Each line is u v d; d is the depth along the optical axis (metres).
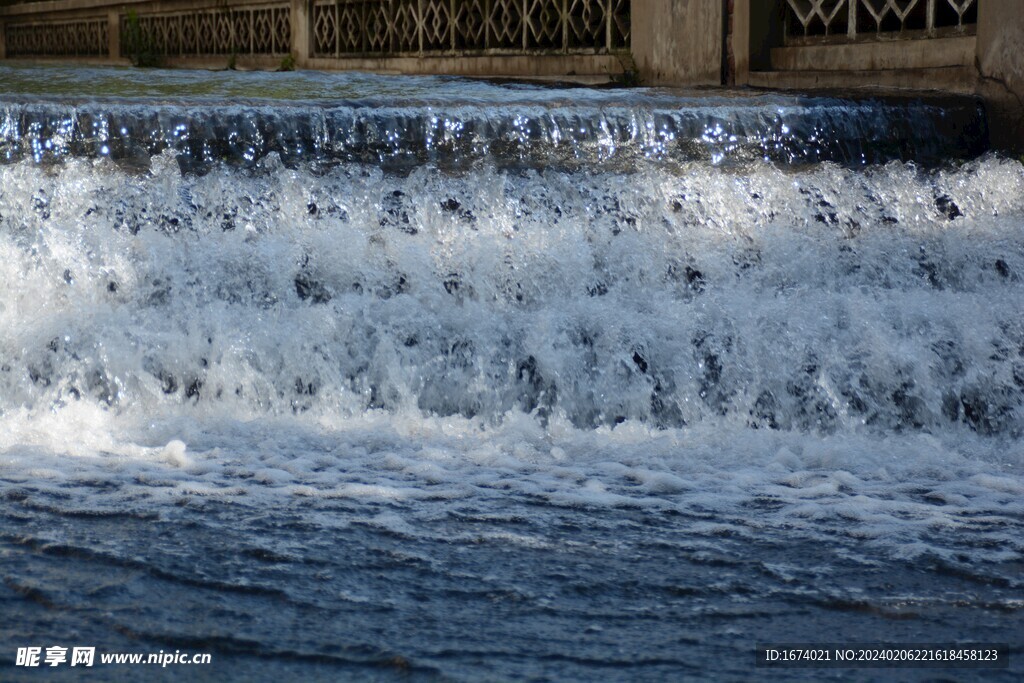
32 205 6.63
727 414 5.92
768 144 8.28
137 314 6.07
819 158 8.38
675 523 4.19
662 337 6.04
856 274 6.95
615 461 5.10
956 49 9.56
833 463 5.14
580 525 4.15
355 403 5.91
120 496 4.35
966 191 7.75
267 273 6.35
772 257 6.89
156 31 19.23
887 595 3.55
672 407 5.93
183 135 7.38
